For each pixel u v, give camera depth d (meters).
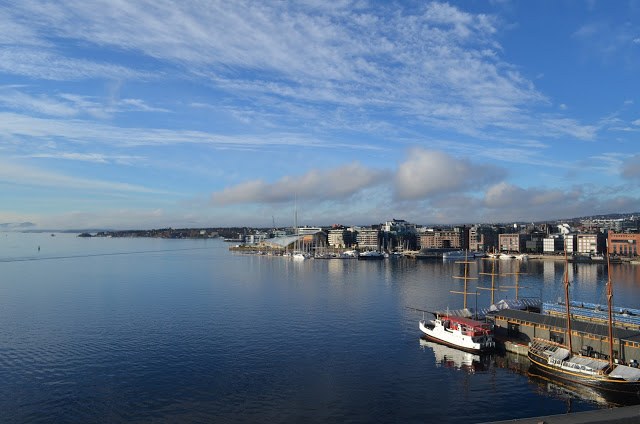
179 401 84.19
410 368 104.88
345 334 135.25
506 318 126.81
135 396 86.31
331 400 85.44
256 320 154.12
